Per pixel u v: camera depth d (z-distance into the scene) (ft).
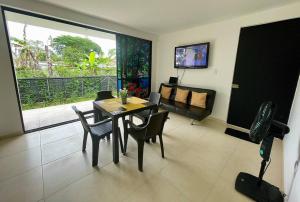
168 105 11.62
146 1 7.47
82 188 4.96
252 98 9.29
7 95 7.66
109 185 5.11
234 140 8.39
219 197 4.74
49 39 16.69
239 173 5.67
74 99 16.48
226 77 10.47
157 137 8.62
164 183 5.25
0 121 7.68
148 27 12.01
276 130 4.23
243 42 9.21
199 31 11.58
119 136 6.83
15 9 7.29
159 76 15.53
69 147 7.34
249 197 4.73
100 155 6.79
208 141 8.25
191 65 12.28
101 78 18.16
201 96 10.97
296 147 4.71
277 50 8.05
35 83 13.65
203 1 7.35
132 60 13.48
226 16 9.31
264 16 8.40
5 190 4.82
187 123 10.75
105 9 8.54
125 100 7.63
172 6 7.99
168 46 14.12
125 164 6.20
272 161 6.58
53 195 4.67
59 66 17.84
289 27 7.55
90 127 6.01
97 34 15.31
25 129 9.18
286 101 8.06
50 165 6.01
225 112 10.84
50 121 10.57
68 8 8.47
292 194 3.90
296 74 7.63
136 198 4.65
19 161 6.21
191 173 5.77
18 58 14.69
